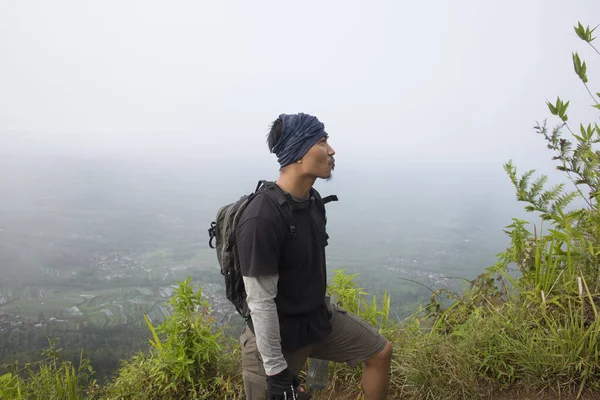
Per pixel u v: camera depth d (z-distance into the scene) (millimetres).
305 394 1729
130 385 2670
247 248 1651
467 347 2535
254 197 1720
